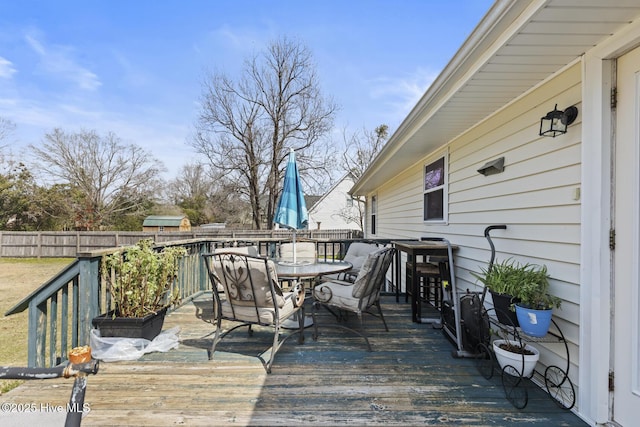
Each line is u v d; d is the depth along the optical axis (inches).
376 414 75.3
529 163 103.7
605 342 73.2
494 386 88.7
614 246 72.9
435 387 87.7
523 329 84.1
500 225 114.1
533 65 86.0
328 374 94.6
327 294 123.9
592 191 76.5
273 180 705.0
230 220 945.5
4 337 162.9
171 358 106.1
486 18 72.1
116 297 111.9
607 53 72.7
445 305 126.3
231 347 115.8
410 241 187.3
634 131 69.3
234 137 698.8
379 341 121.3
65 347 104.8
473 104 116.3
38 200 655.8
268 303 103.2
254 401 80.2
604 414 72.6
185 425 71.0
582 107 80.0
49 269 407.5
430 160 203.2
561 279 88.0
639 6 60.8
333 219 872.3
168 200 1064.8
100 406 77.8
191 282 189.3
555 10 62.4
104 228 786.8
